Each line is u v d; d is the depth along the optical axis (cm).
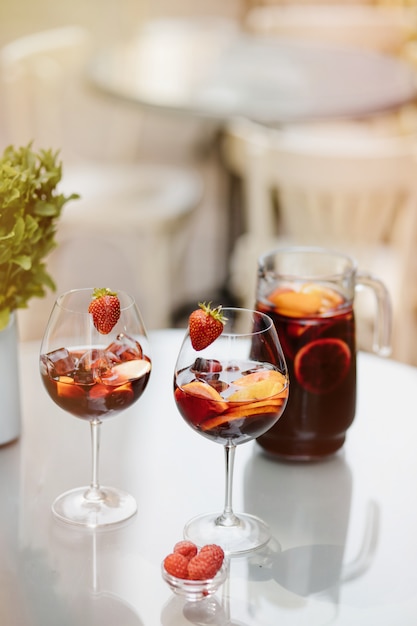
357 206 282
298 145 278
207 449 164
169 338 192
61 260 459
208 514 150
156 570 141
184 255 467
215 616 135
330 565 143
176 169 556
